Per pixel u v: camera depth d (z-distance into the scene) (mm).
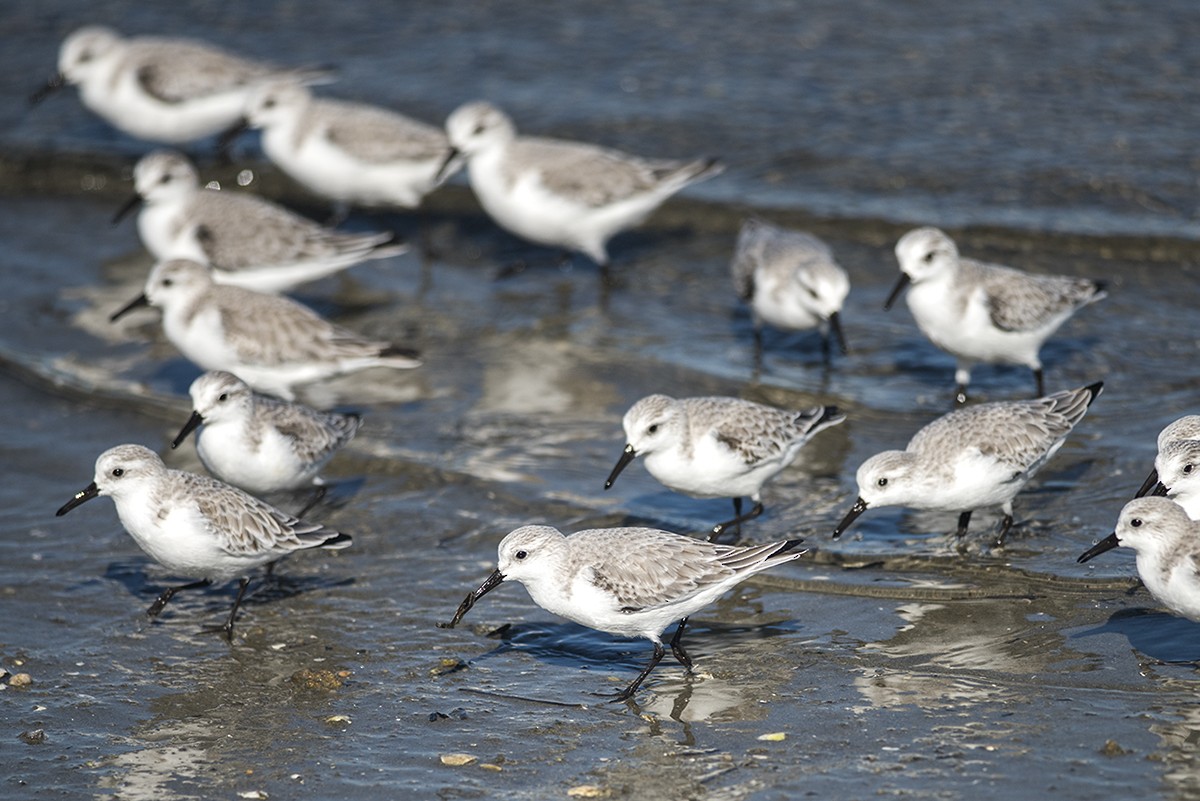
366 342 16672
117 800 10164
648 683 11523
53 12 27547
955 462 12836
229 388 13953
